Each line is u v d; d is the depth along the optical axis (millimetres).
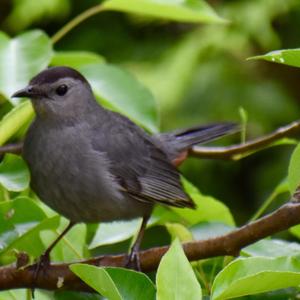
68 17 16594
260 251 6719
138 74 15750
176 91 15414
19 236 6465
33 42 8453
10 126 7258
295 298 6617
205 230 7387
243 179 16516
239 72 16250
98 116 8992
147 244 14781
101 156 8703
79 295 6766
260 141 8586
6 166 6730
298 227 7277
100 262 7223
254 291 5453
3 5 17078
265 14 15797
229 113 15930
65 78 8609
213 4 16125
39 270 6773
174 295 5199
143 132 9578
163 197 8781
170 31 16844
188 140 10375
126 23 16859
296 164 6309
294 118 16516
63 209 8539
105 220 8750
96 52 16719
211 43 15812
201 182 16250
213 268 7023
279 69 16609
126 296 5535
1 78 8211
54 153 8438
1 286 6785
